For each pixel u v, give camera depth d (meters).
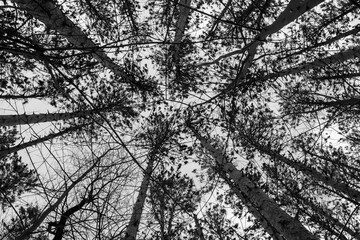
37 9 3.46
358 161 8.16
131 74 5.97
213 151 7.86
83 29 5.53
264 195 5.71
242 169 6.86
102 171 3.34
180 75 6.39
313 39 6.12
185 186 7.25
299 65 6.66
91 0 5.39
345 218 6.74
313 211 6.34
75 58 4.69
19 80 6.64
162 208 5.23
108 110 6.82
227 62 7.04
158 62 7.41
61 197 2.98
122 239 4.28
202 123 6.72
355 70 6.52
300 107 7.56
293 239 4.40
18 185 6.17
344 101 5.78
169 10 6.41
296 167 6.61
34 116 6.74
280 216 4.95
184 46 6.46
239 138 7.11
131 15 5.03
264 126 7.38
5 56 5.84
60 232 3.28
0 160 6.58
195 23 7.61
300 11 2.78
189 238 7.86
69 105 7.00
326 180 6.92
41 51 2.10
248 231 7.70
